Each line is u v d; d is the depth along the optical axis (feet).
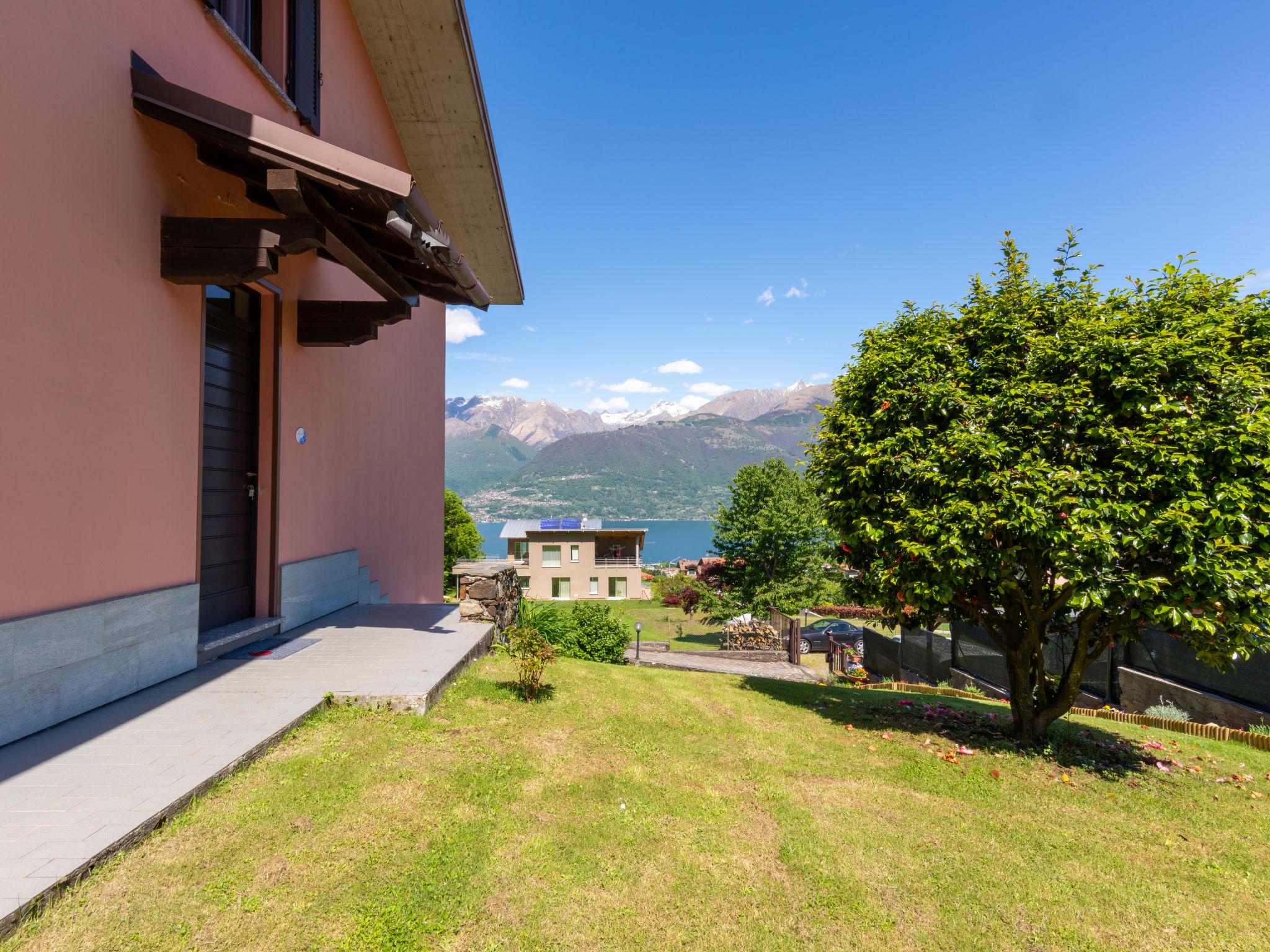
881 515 19.47
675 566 245.86
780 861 10.80
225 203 18.11
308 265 24.54
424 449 41.70
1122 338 16.29
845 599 22.62
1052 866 11.27
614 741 15.76
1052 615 19.97
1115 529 15.01
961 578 17.33
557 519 183.52
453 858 9.68
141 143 14.87
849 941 8.87
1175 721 23.58
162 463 15.85
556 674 22.07
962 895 10.13
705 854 10.81
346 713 14.66
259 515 21.97
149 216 15.25
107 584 14.06
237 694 15.03
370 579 31.09
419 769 12.45
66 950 7.01
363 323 23.34
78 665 13.15
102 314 13.71
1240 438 14.10
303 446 24.09
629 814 11.94
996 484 16.12
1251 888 10.87
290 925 7.81
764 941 8.72
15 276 11.57
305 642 20.93
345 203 17.22
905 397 19.04
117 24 14.02
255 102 19.79
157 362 15.64
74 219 12.91
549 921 8.65
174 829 9.43
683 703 20.47
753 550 110.52
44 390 12.24
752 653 67.72
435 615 26.27
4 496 11.44
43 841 8.48
